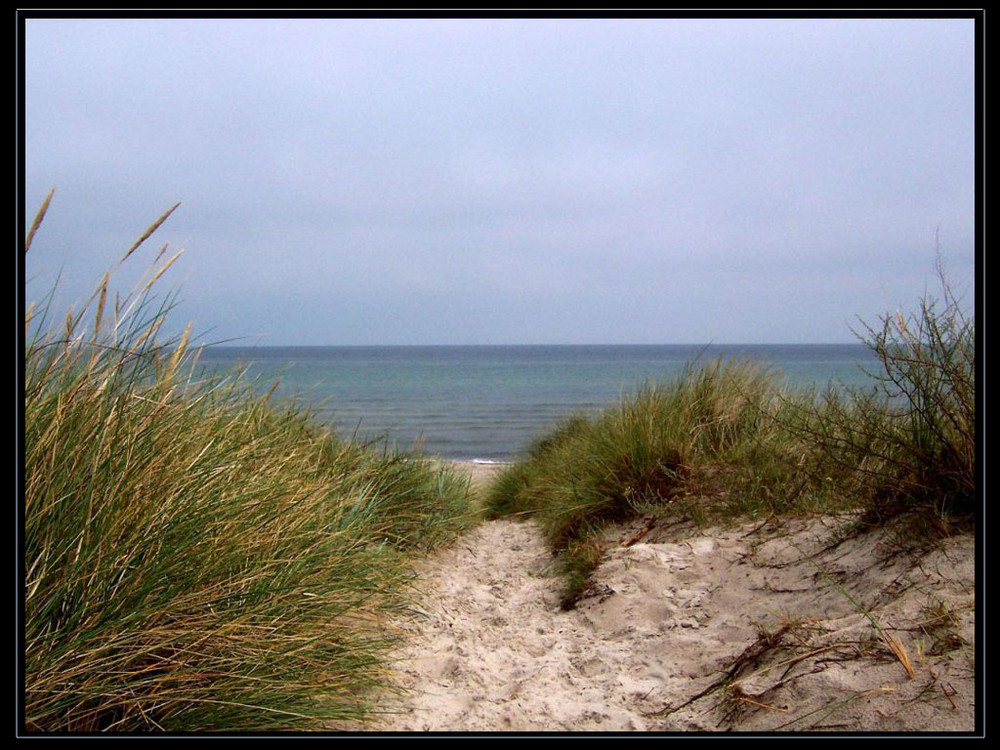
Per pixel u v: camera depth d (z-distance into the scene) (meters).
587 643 3.90
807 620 3.17
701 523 4.91
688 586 4.14
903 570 3.21
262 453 3.98
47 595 2.34
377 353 169.75
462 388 45.62
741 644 3.38
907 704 2.46
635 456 5.91
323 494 4.21
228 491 3.18
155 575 2.55
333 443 6.05
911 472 3.53
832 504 4.27
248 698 2.53
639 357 119.62
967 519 3.27
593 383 50.38
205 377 3.76
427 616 4.39
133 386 3.00
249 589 2.91
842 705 2.57
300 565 3.28
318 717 2.71
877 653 2.74
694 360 7.20
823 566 3.68
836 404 4.93
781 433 5.62
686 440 5.95
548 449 9.38
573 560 5.06
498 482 9.13
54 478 2.53
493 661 3.74
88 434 2.71
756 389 6.59
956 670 2.50
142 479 2.73
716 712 2.89
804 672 2.81
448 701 3.24
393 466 6.27
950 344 3.41
